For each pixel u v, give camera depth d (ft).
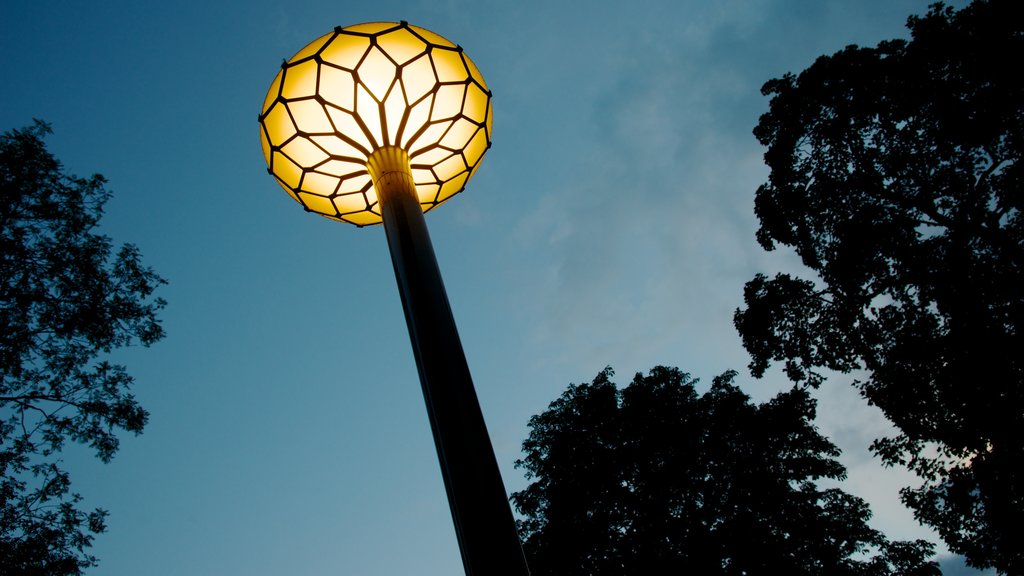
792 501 55.72
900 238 48.08
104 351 36.58
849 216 51.47
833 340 52.06
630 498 58.18
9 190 32.32
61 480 32.45
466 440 9.24
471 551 8.41
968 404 43.93
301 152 14.60
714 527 56.08
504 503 8.88
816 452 58.13
